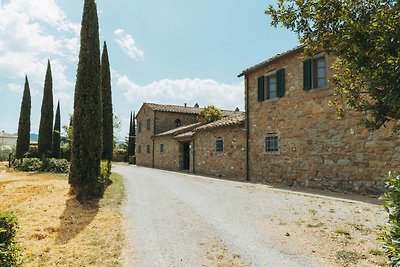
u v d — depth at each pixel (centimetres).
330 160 1195
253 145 1644
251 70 1645
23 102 2797
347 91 434
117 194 1199
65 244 612
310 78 1282
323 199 986
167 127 3475
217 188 1325
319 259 511
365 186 1060
